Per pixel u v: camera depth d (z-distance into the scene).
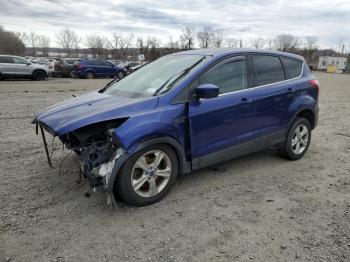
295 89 5.10
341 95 15.63
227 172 4.76
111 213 3.54
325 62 70.44
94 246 2.97
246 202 3.86
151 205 3.73
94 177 3.41
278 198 3.97
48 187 4.11
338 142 6.57
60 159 5.09
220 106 4.10
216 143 4.16
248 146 4.56
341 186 4.37
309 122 5.56
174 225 3.33
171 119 3.68
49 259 2.79
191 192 4.09
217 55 4.28
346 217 3.54
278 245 3.03
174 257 2.85
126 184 3.47
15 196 3.87
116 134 3.32
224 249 2.96
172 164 3.83
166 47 68.44
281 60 5.09
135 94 4.02
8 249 2.91
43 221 3.36
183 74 4.00
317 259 2.84
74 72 24.53
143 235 3.15
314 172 4.86
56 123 3.51
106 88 4.79
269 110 4.71
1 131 6.71
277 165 5.11
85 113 3.53
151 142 3.53
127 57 70.56
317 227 3.33
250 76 4.56
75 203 3.73
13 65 19.95
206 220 3.44
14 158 5.12
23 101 10.95
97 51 72.94
